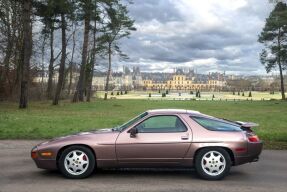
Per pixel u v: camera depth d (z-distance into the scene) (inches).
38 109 1435.8
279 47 2898.6
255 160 390.0
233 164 382.9
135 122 384.5
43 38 2058.3
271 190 340.5
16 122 882.8
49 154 377.4
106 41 2591.0
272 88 6520.7
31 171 409.4
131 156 375.2
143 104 2063.2
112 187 348.2
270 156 515.5
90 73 2527.1
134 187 348.8
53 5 1476.4
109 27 2356.1
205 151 377.1
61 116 1109.1
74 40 2488.9
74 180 372.5
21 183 358.9
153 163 376.8
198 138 377.1
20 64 1926.7
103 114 1245.7
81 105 1801.2
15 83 2014.0
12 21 1830.7
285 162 472.4
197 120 385.4
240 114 1366.9
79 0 1823.3
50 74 2342.5
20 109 1401.3
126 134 378.6
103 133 383.6
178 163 378.0
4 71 1945.1
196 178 384.8
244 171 420.2
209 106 1945.1
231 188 347.3
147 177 387.2
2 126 798.5
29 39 1446.9
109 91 5556.1
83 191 334.0
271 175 400.8
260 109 1726.1
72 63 2564.0
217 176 376.2
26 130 741.9
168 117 386.3
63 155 377.4
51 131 735.7
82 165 378.0
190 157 376.8
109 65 2970.0
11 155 505.0
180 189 343.0
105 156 375.6
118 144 375.2
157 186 353.1
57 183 360.2
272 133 729.0
